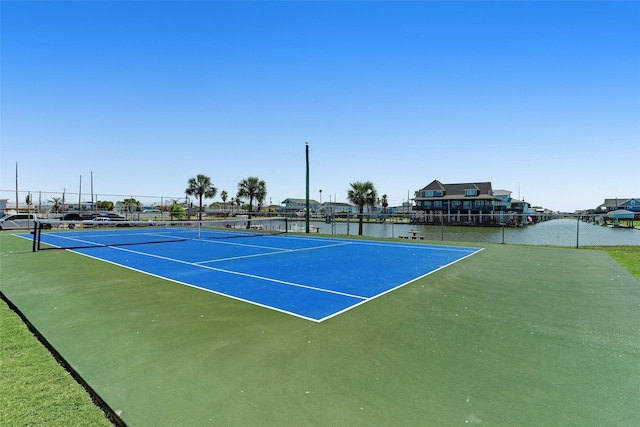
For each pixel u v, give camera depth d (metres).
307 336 4.52
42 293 6.70
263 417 2.75
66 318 5.17
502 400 3.01
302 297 6.55
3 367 3.64
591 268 9.76
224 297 6.52
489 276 8.61
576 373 3.52
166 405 2.91
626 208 81.94
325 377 3.41
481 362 3.76
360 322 5.10
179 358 3.82
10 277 8.23
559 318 5.30
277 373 3.49
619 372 3.54
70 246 14.95
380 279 8.27
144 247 14.81
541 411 2.85
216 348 4.11
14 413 2.81
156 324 4.95
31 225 27.91
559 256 12.31
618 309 5.78
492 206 62.09
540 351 4.06
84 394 3.15
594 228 49.41
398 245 16.12
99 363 3.67
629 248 15.05
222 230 26.56
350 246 15.66
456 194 66.94
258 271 9.27
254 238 19.67
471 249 14.62
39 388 3.23
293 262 10.84
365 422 2.69
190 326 4.88
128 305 5.92
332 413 2.81
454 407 2.90
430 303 6.15
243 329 4.78
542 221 84.44
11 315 5.50
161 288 7.21
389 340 4.39
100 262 10.58
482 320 5.20
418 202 69.12
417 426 2.64
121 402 2.95
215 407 2.89
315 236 20.95
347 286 7.50
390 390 3.17
